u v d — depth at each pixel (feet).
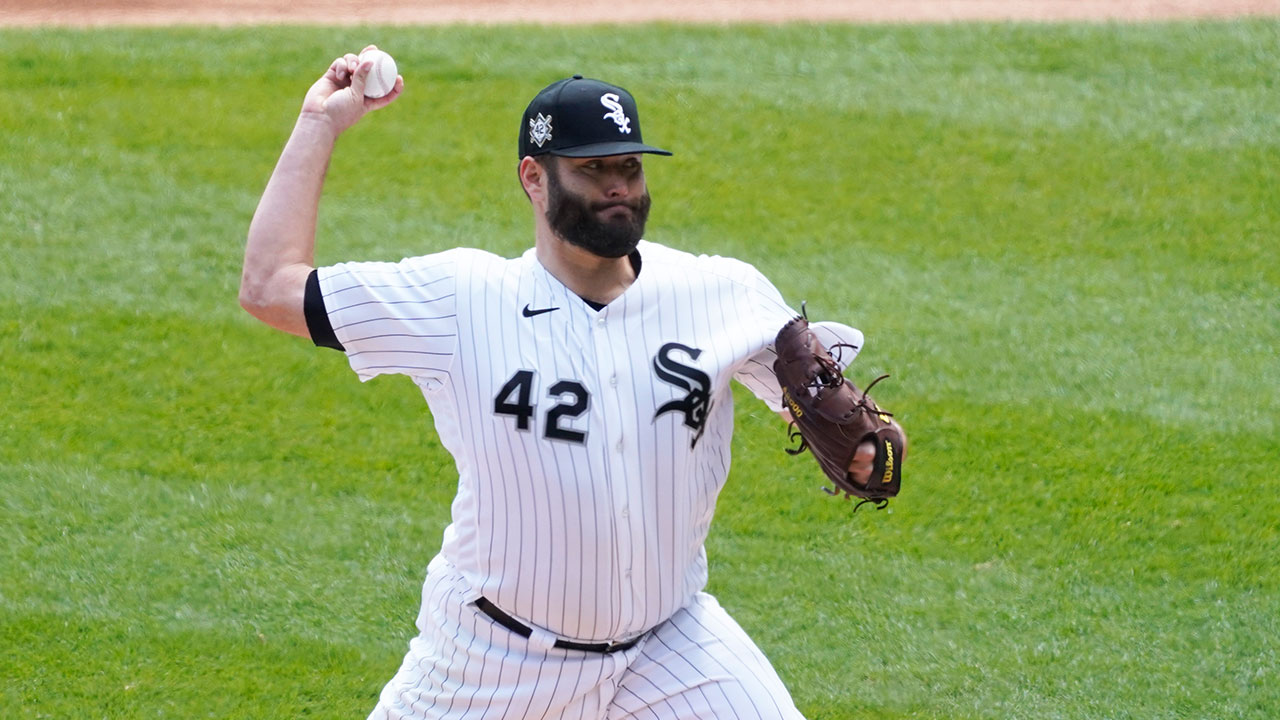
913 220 113.60
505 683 40.63
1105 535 72.90
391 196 115.85
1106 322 97.35
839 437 39.96
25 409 82.99
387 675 60.54
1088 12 158.20
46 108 130.31
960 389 87.92
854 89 138.92
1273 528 73.20
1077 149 126.41
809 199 117.19
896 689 60.64
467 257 39.68
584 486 38.06
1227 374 90.27
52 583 66.08
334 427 82.89
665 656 41.27
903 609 66.69
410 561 69.67
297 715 57.31
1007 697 60.13
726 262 41.19
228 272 102.22
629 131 37.78
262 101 134.41
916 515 74.84
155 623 63.46
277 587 66.90
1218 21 153.07
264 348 91.50
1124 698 59.98
